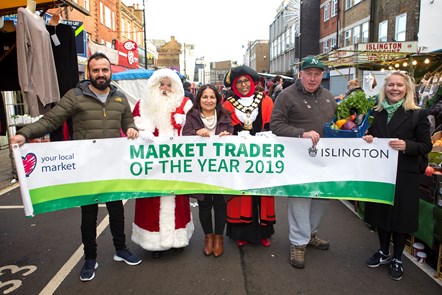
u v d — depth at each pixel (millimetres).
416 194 3059
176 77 3363
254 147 3299
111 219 3385
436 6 12875
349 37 22109
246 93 3738
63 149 2988
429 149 2984
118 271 3303
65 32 4273
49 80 3746
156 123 3375
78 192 3066
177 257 3580
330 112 3422
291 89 3406
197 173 3340
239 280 3152
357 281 3141
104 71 3035
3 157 8555
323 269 3352
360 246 3850
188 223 3584
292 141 3252
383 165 3102
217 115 3531
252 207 3664
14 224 4500
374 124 3283
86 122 3107
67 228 4363
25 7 3697
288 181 3289
